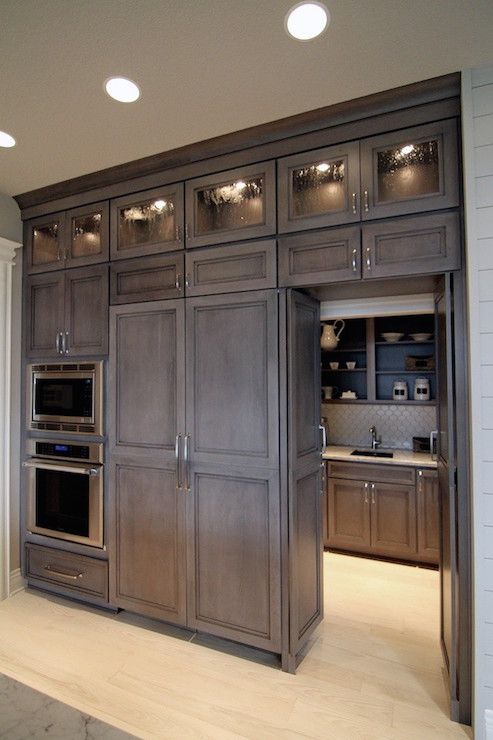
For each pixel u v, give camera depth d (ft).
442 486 6.85
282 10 4.58
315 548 7.64
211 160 7.39
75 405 8.66
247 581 6.92
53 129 6.85
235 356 7.09
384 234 6.18
